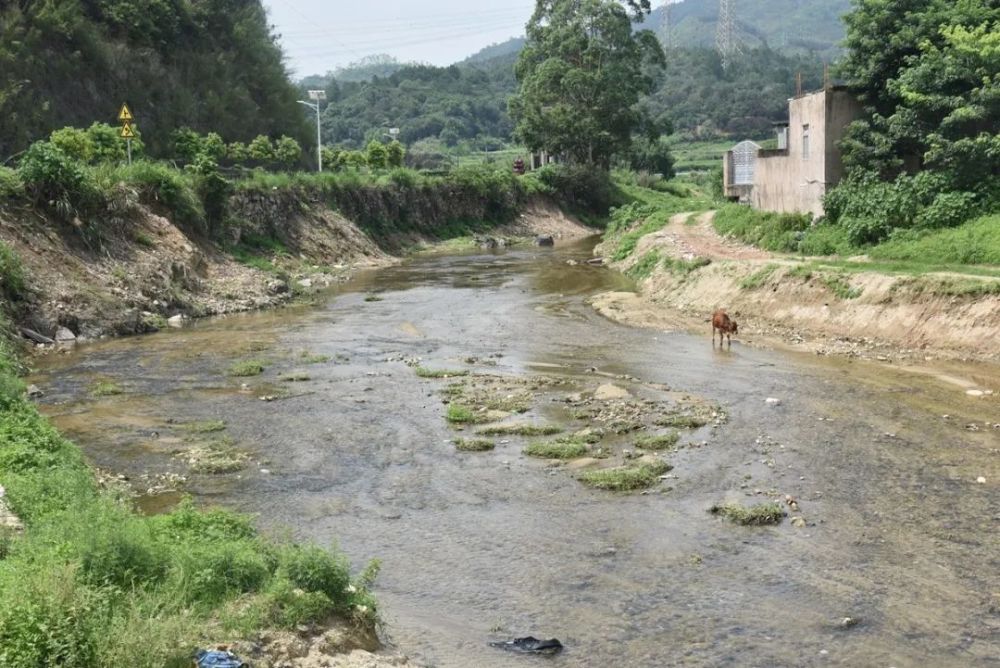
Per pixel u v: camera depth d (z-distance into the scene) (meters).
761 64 193.88
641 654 9.00
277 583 9.02
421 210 60.28
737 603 10.05
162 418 17.92
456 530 12.33
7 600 7.24
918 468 14.29
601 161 81.19
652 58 77.69
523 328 27.83
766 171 42.66
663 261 36.34
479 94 161.38
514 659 8.94
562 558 11.36
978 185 29.91
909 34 32.31
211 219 39.03
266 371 22.12
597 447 15.78
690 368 21.83
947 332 22.41
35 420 15.01
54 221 29.33
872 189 31.98
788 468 14.46
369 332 27.53
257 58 73.25
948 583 10.42
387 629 9.53
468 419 17.50
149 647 7.27
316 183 49.88
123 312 27.69
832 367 21.45
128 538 8.89
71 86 56.62
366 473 14.70
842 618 9.66
